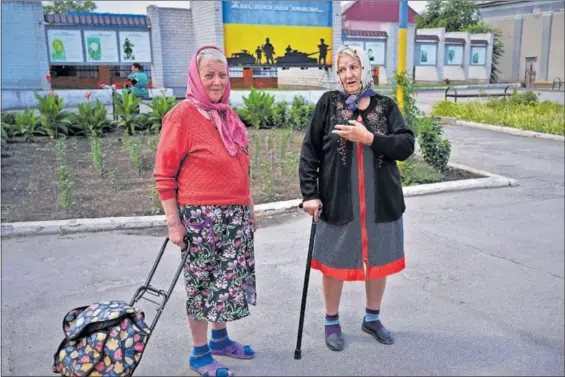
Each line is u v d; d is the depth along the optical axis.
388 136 3.00
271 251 4.97
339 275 3.21
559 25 36.91
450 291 4.18
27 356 3.25
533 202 6.75
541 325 3.67
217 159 2.80
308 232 5.48
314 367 3.17
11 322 3.65
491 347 3.39
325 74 20.03
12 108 14.26
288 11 16.70
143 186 7.03
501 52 40.69
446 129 13.88
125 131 10.73
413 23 28.41
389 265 3.23
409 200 6.78
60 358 2.47
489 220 5.98
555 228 5.71
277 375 3.08
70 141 10.08
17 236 5.29
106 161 8.45
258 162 8.37
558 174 8.39
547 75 38.06
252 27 16.45
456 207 6.48
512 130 13.02
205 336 3.07
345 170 3.11
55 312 3.80
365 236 3.16
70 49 16.59
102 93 15.33
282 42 16.84
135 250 4.97
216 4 15.93
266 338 3.49
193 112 2.78
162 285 4.26
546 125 12.66
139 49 17.53
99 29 16.80
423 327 3.63
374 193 3.13
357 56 3.07
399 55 7.58
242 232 2.95
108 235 5.37
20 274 4.42
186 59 18.75
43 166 8.02
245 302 2.96
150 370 3.12
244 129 3.03
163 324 3.66
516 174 8.38
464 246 5.16
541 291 4.19
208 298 2.92
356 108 3.13
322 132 3.19
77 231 5.44
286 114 12.13
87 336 2.47
